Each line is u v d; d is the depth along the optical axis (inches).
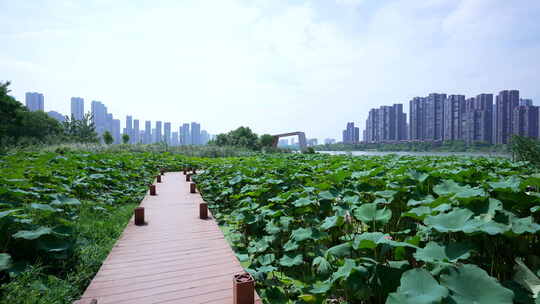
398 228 154.8
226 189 299.1
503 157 496.1
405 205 165.2
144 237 188.9
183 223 223.6
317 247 145.9
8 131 970.7
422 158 492.7
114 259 152.3
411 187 169.0
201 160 735.7
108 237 183.0
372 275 97.8
